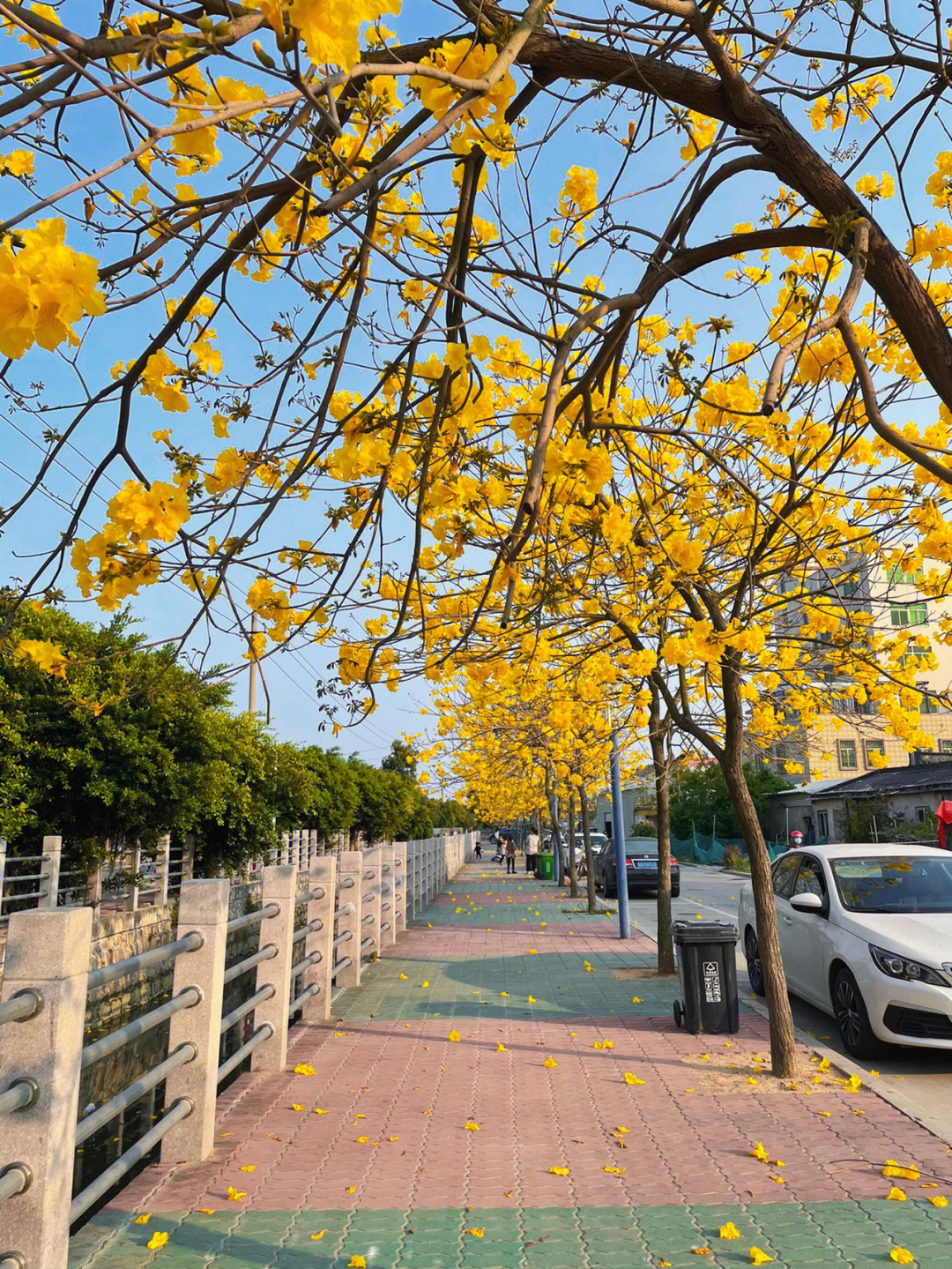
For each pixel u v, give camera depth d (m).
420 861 20.34
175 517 2.10
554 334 3.91
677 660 3.89
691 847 48.16
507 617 2.07
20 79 1.79
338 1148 4.83
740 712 6.59
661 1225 3.88
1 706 12.34
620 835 14.38
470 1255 3.60
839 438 4.28
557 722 7.34
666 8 2.45
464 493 2.88
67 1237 2.87
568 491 2.89
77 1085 2.94
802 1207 4.03
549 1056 6.83
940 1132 4.96
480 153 2.44
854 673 5.97
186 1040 4.70
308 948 8.16
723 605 5.90
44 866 12.24
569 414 3.10
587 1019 8.20
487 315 2.12
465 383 2.67
